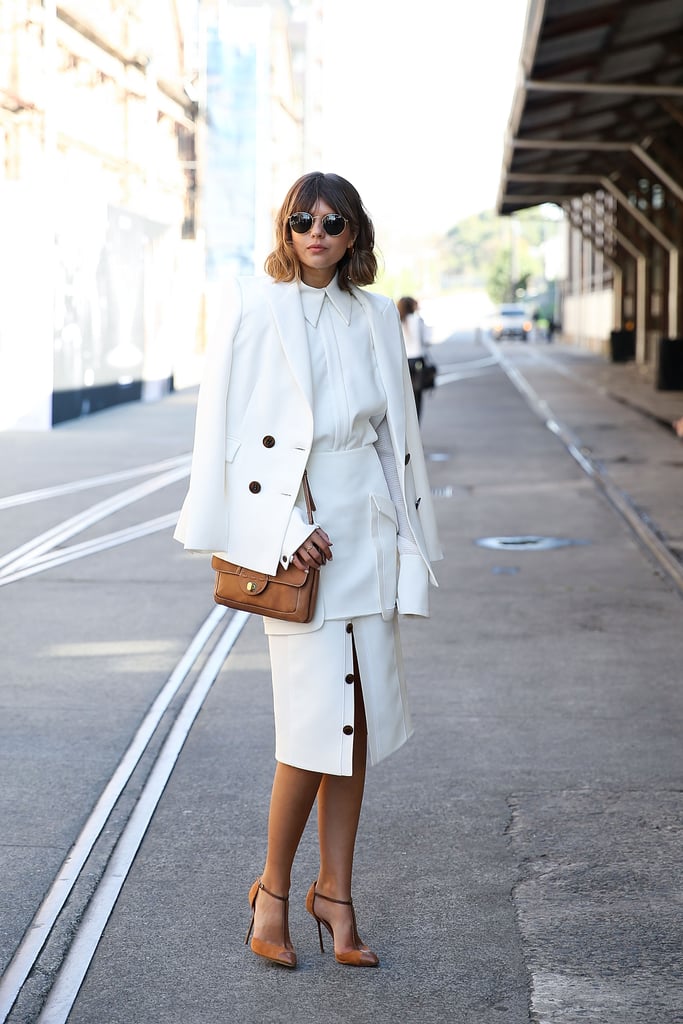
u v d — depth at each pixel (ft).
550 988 10.98
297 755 11.21
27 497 42.73
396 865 13.66
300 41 179.63
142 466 51.93
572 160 109.09
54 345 69.72
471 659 22.54
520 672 21.67
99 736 18.11
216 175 145.69
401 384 11.73
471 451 56.34
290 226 11.16
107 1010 10.61
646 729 18.48
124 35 94.79
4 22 70.28
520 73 66.44
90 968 11.34
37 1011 10.55
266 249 145.18
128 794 15.71
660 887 13.08
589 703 19.81
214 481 11.09
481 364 140.97
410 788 16.05
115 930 12.11
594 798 15.67
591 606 26.86
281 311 11.19
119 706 19.61
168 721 18.80
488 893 12.96
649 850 14.05
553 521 38.01
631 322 142.92
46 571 30.58
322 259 11.19
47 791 15.89
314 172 11.36
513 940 11.91
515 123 81.56
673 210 114.52
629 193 128.57
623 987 11.00
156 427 70.54
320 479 11.24
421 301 431.43
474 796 15.76
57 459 54.34
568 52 61.05
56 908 12.50
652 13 54.85
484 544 34.35
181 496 43.04
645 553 32.99
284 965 11.38
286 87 160.35
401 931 12.11
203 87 120.67
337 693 11.19
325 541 10.94
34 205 67.97
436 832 14.58
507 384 104.94
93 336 79.05
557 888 13.07
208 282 144.97
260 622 25.57
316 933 12.17
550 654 22.89
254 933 11.51
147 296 92.38
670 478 47.06
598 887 13.08
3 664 22.15
